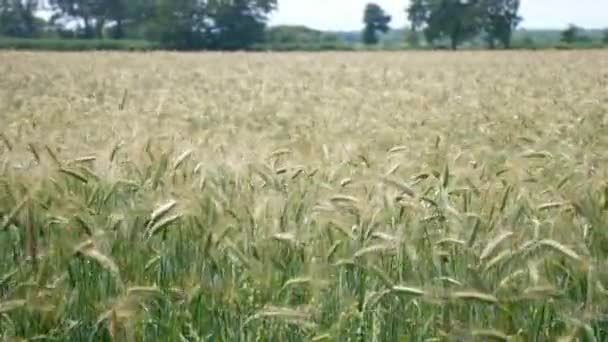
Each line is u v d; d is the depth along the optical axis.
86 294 4.07
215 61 37.50
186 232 4.77
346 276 4.34
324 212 4.62
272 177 5.63
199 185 5.34
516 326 3.63
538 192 5.38
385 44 95.06
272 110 13.19
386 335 3.86
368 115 12.09
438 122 10.62
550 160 6.46
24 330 3.79
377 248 4.09
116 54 46.38
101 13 89.62
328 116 11.77
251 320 3.88
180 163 5.67
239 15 79.56
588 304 3.58
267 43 82.56
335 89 19.67
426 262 4.18
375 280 4.11
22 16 88.50
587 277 3.74
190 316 3.94
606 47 71.94
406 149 6.82
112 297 3.93
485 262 3.93
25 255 4.54
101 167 5.80
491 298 3.54
